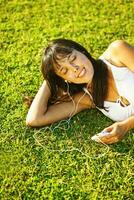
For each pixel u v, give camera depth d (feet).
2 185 6.40
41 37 8.09
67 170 6.44
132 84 6.21
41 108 6.75
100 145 6.63
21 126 6.95
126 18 8.15
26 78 7.50
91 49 7.76
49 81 6.31
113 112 6.64
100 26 8.10
